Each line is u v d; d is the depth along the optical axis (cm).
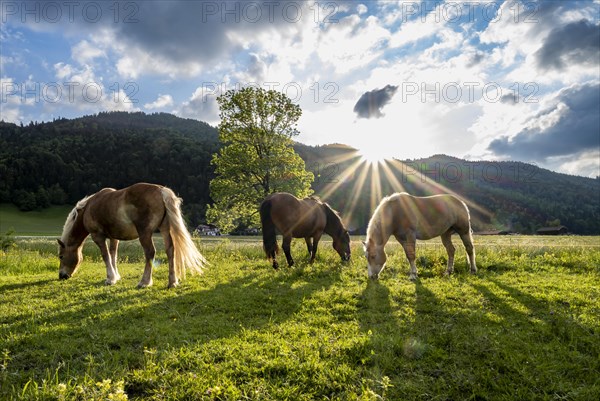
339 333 473
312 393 327
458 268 943
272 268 1019
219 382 337
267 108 2512
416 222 851
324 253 1270
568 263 953
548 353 393
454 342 425
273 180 2491
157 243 1978
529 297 628
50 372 368
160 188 792
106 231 821
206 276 902
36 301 660
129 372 357
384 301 625
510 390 328
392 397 323
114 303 624
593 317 504
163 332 472
